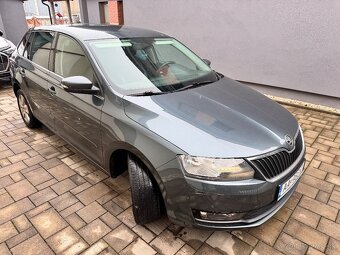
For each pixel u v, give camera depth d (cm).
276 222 230
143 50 274
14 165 307
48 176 288
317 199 258
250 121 204
